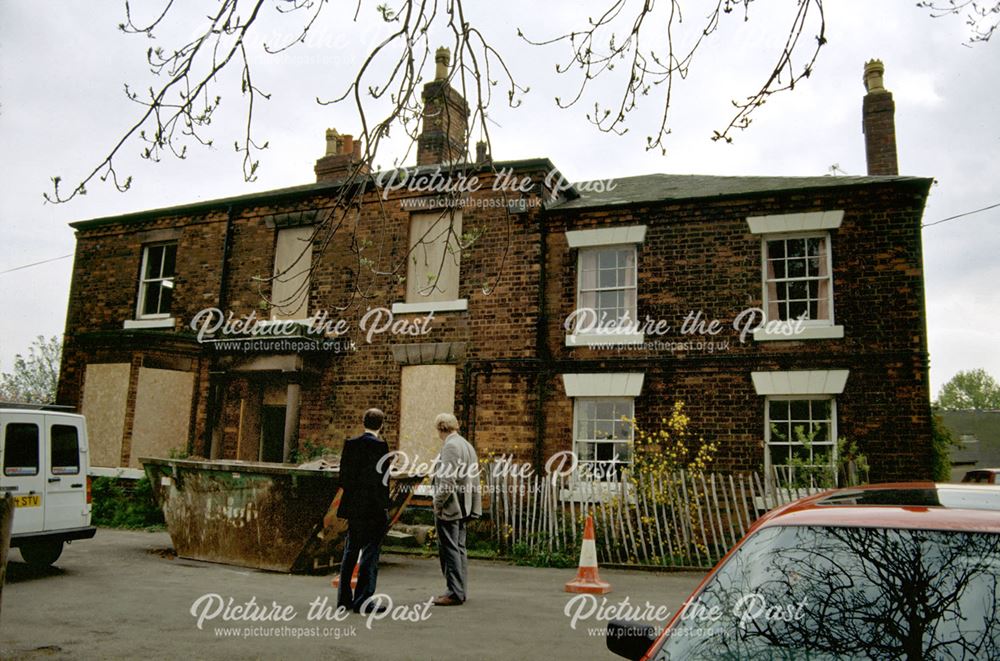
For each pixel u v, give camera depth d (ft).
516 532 39.99
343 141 60.95
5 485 27.96
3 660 16.61
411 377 45.96
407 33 11.30
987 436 172.45
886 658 7.77
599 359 42.39
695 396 40.24
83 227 58.34
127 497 48.26
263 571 30.50
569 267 44.29
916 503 9.62
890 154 46.70
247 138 11.67
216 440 49.85
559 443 42.22
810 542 9.24
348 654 17.75
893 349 37.60
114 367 51.16
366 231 48.37
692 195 42.14
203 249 53.88
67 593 24.58
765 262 41.04
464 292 45.44
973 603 7.97
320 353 47.85
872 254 38.75
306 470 29.60
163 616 21.50
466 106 12.30
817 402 38.81
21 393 118.01
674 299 41.75
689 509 36.65
